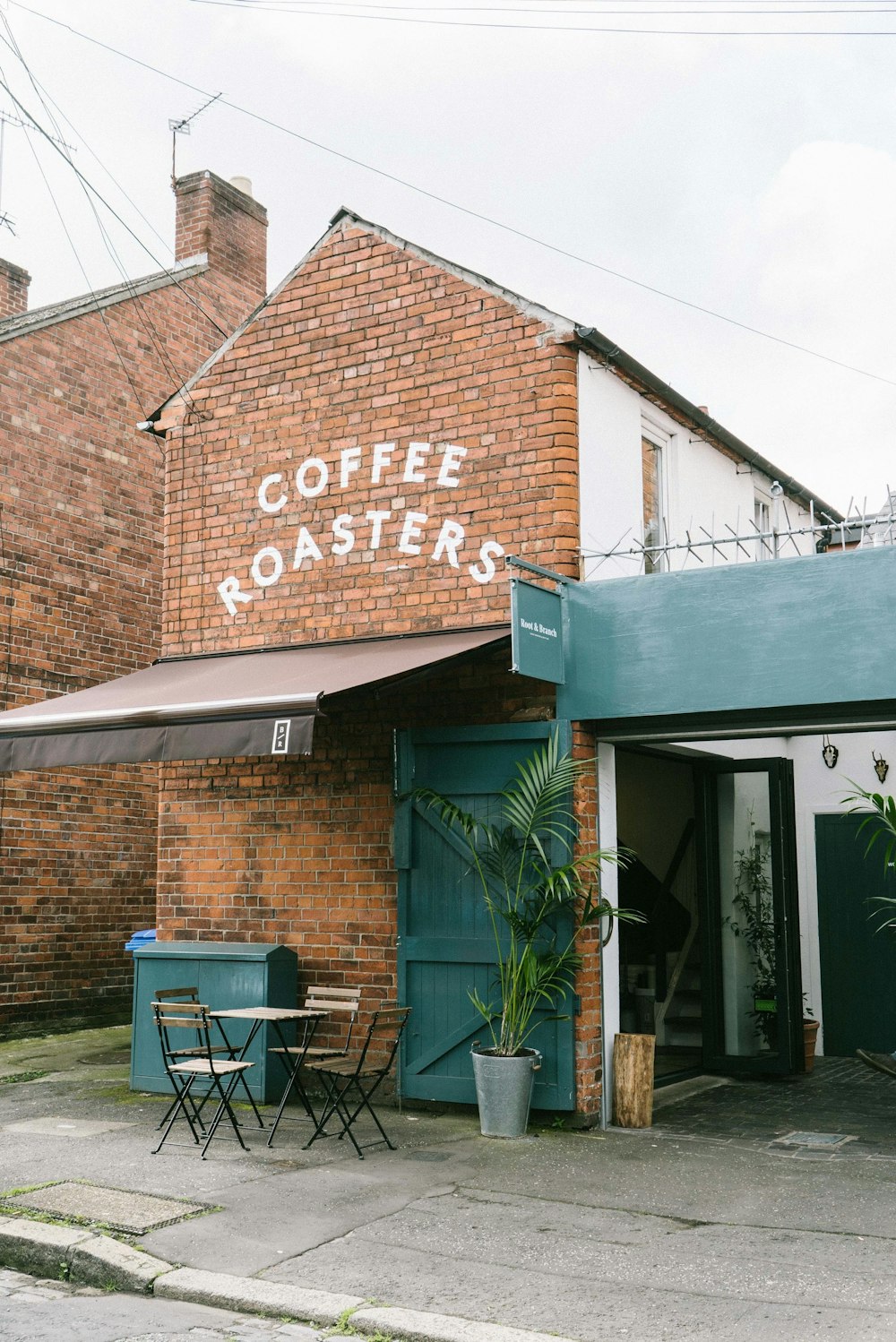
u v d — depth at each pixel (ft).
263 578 35.58
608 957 30.14
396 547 33.22
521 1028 28.37
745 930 38.83
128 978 48.49
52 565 46.37
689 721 28.76
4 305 56.08
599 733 29.99
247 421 36.58
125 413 50.47
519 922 28.09
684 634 28.35
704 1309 17.22
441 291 33.22
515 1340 16.14
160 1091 32.78
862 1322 16.61
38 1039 43.70
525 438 31.30
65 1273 19.60
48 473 46.55
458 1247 19.94
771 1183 23.95
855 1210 21.99
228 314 56.70
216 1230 20.74
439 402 32.91
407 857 31.04
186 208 56.39
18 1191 22.80
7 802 44.11
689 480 37.91
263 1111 30.40
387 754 32.42
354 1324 16.98
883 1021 41.27
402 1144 27.02
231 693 28.25
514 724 30.14
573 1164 25.39
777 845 37.42
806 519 49.44
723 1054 37.70
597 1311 17.19
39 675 45.39
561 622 29.76
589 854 29.37
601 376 32.76
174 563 37.37
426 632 32.27
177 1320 17.49
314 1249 19.85
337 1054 29.94
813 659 26.81
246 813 34.37
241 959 31.83
